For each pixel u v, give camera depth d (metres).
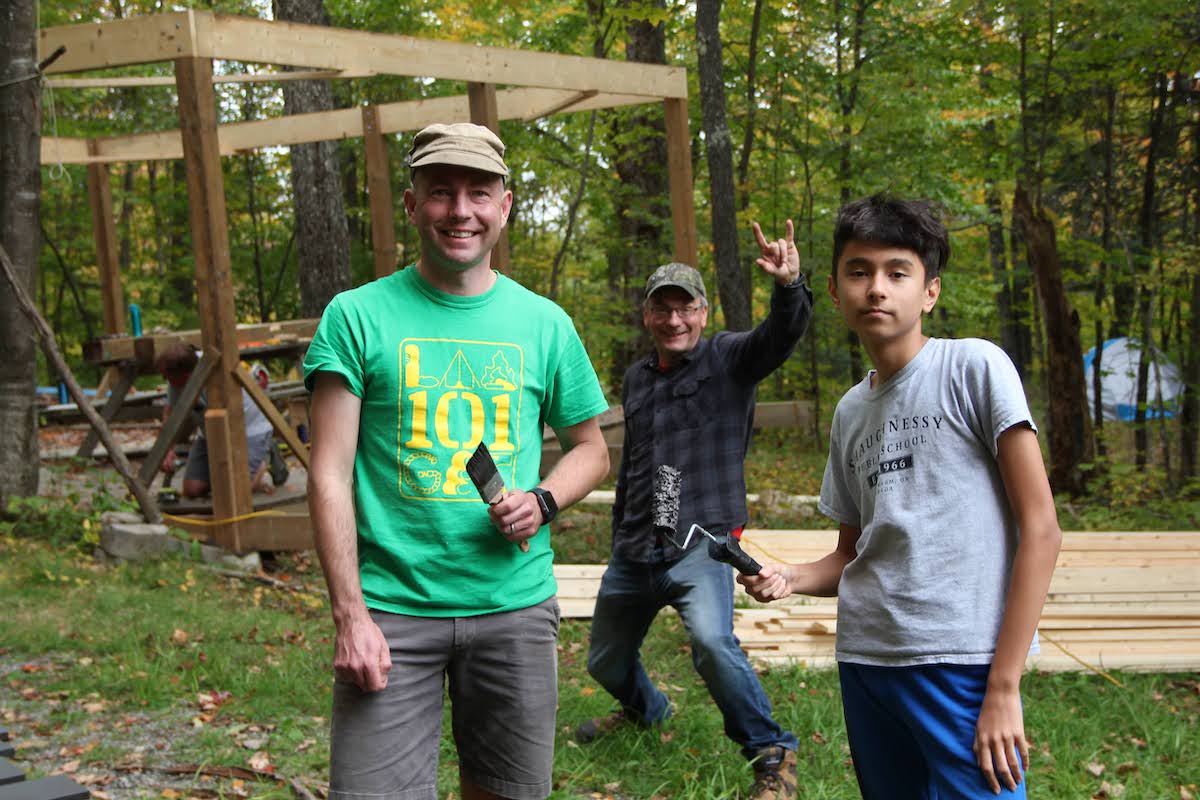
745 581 2.60
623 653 4.34
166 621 5.82
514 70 8.43
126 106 18.98
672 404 4.11
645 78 9.16
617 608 4.24
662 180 16.23
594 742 4.44
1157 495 11.63
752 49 13.95
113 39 7.29
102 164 12.28
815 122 15.74
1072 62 12.70
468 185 2.39
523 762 2.50
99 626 5.65
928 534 2.24
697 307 4.12
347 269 14.52
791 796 3.87
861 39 14.14
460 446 2.42
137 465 10.48
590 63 8.80
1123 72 12.41
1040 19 12.38
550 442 9.62
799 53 14.59
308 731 4.47
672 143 9.34
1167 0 11.05
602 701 4.95
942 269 2.34
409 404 2.40
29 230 7.61
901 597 2.25
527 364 2.51
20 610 5.87
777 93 14.88
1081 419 11.33
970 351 2.26
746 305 11.00
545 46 16.70
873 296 2.27
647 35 14.48
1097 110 13.88
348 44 7.70
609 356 19.22
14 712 4.50
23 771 2.35
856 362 15.62
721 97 10.78
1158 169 14.10
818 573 2.65
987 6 12.45
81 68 7.47
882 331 2.29
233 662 5.25
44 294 22.70
